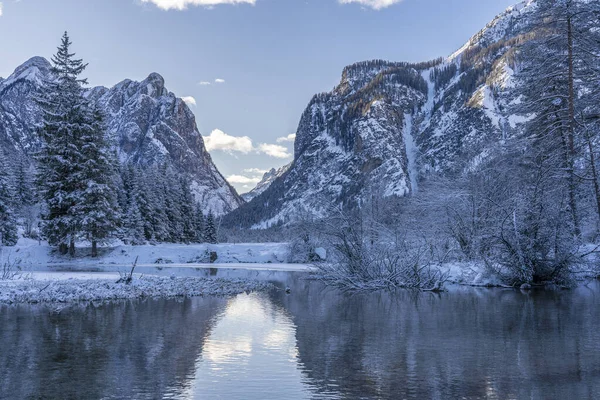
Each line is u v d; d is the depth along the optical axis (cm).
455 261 3033
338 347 1102
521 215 2512
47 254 4709
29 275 2766
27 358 988
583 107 3209
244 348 1090
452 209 3131
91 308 1714
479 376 862
